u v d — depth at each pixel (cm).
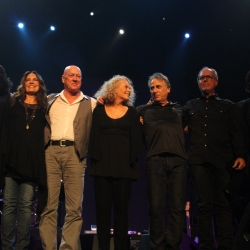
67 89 340
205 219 331
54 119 330
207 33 638
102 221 312
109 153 318
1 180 309
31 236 371
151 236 316
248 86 371
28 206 309
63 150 322
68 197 321
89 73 712
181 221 315
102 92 340
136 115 330
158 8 614
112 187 321
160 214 316
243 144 342
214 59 665
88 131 333
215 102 362
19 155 310
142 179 682
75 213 317
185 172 325
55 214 321
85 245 371
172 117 340
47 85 692
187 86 725
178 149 325
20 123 318
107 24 655
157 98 346
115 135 322
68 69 341
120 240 309
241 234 264
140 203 677
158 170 322
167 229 318
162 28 654
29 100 334
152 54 700
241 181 330
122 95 332
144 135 343
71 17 639
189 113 361
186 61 700
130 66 712
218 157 342
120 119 324
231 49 634
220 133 349
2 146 313
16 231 322
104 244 309
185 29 648
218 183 337
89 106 339
